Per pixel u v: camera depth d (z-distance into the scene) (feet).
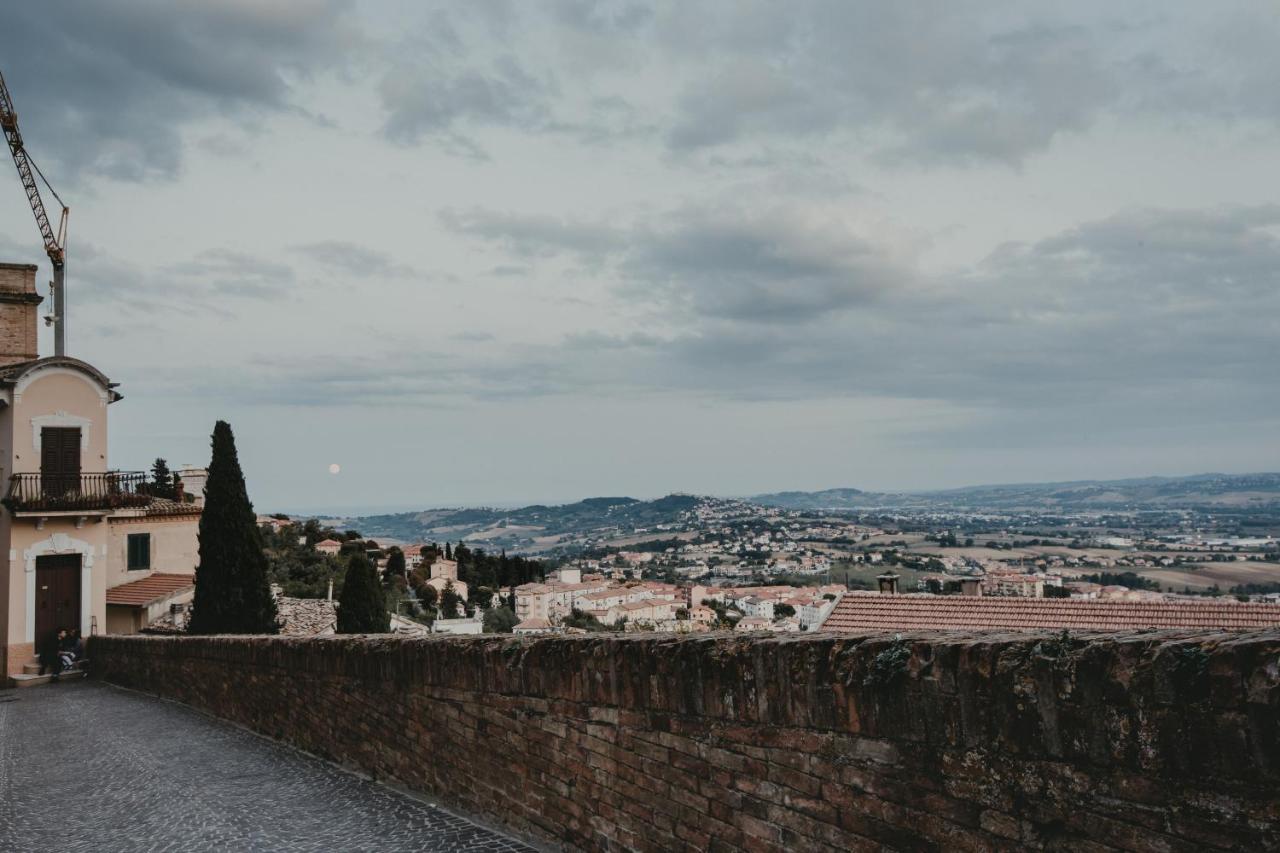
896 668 14.51
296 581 172.55
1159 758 10.82
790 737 16.92
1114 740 11.33
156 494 155.43
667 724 20.53
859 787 15.33
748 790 17.98
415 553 386.52
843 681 15.57
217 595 109.70
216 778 40.73
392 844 27.35
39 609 111.04
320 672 43.55
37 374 113.60
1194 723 10.45
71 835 32.14
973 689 13.25
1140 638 11.34
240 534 111.24
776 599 403.34
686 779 19.83
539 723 25.91
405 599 217.97
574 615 312.09
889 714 14.71
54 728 64.80
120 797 38.32
